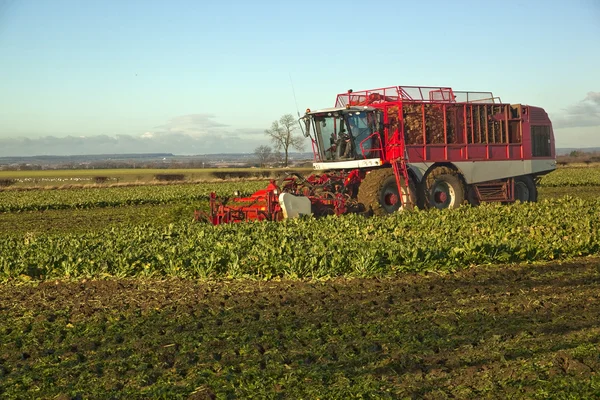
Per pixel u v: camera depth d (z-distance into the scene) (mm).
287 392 7156
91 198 38750
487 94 24938
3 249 15484
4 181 55562
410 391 7102
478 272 13273
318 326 9586
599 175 52969
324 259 13086
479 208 21078
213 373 7816
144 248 14758
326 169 23531
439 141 23234
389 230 17359
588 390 6945
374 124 22078
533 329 9141
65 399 7141
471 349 8352
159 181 58625
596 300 10758
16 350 8930
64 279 13383
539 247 14531
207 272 13117
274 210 19234
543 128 26781
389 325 9500
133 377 7789
